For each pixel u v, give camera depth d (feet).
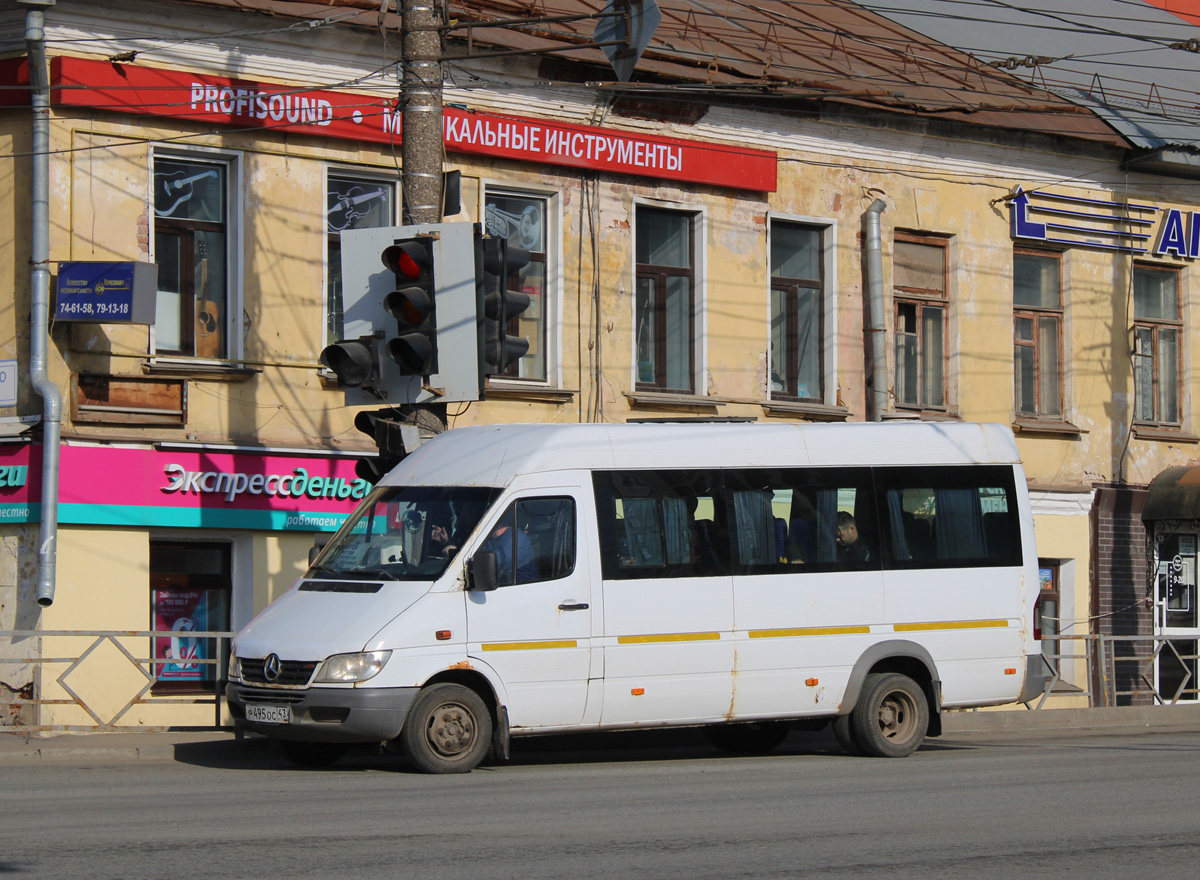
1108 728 59.98
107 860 24.09
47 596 49.62
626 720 39.81
